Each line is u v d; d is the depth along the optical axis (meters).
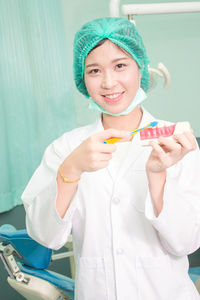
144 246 0.79
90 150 0.60
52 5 2.17
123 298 0.76
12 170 2.04
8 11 2.03
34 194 0.84
